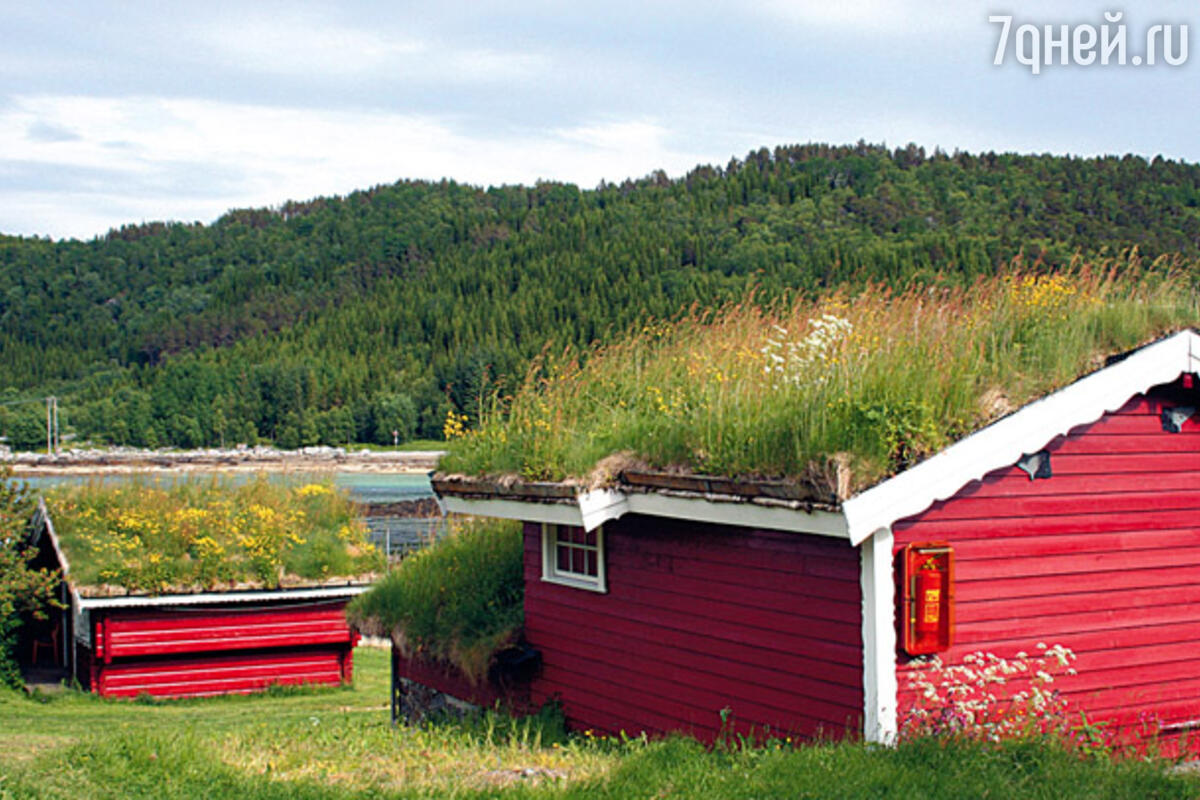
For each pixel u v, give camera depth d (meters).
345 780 9.87
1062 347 9.99
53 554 26.62
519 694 13.49
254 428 163.12
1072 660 9.68
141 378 192.25
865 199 150.12
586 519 10.88
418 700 15.77
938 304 12.06
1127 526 10.09
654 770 8.80
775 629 9.72
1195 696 10.27
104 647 23.33
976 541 9.30
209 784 9.70
